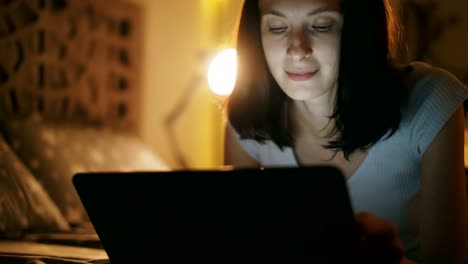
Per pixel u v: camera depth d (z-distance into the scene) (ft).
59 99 8.79
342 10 3.29
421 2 10.64
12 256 4.13
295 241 2.52
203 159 11.85
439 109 3.32
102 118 9.40
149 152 8.66
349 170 3.69
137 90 10.00
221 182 2.51
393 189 3.58
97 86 9.34
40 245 4.93
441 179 3.32
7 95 8.13
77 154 7.49
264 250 2.58
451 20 10.48
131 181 2.69
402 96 3.43
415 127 3.39
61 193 6.92
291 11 3.26
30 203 6.14
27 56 8.40
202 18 11.85
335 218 2.40
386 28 3.42
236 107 3.95
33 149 7.18
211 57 11.36
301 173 2.37
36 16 8.54
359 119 3.41
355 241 2.48
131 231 2.84
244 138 4.05
